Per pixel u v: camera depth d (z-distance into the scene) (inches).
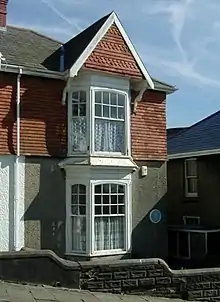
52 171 605.0
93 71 609.3
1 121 573.9
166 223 690.8
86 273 429.7
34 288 407.8
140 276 441.1
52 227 598.2
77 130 616.7
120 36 636.7
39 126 598.2
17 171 578.9
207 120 895.1
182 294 450.3
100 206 617.9
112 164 620.1
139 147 668.7
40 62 630.5
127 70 636.1
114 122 635.5
